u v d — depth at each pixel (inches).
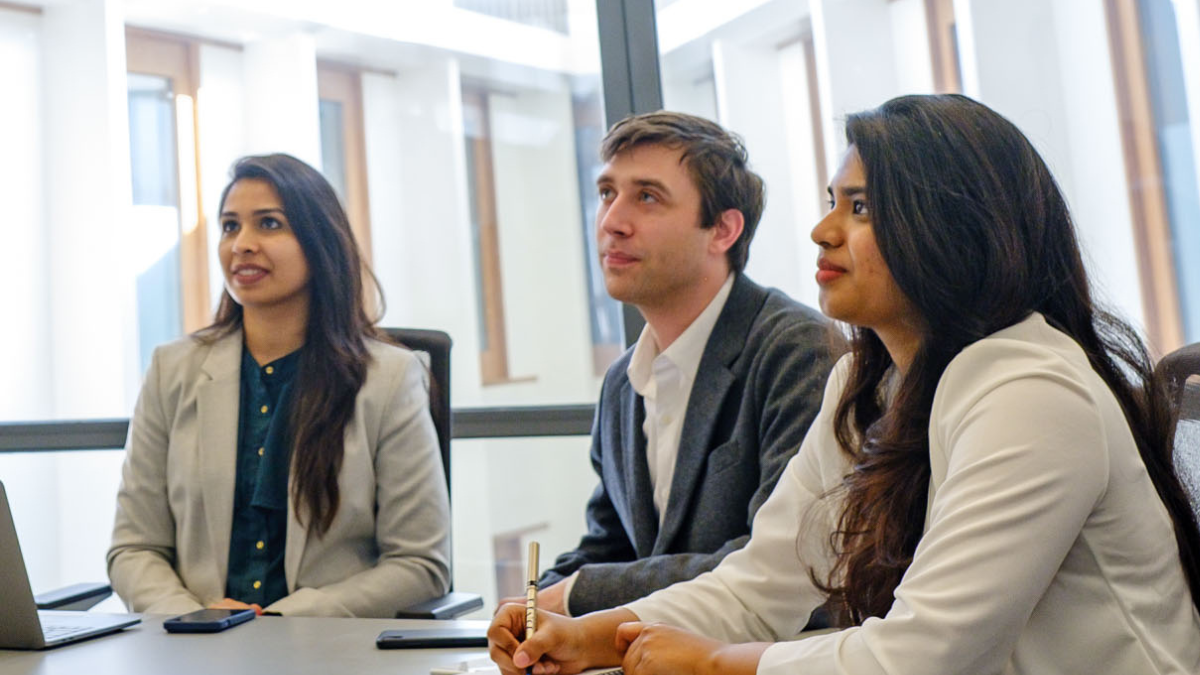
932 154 42.5
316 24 183.8
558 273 236.7
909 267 42.1
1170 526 41.6
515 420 118.3
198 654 49.5
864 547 46.3
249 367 85.3
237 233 84.4
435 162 217.9
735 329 72.1
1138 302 120.8
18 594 51.3
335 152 200.2
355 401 81.7
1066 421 37.9
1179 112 117.6
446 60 211.3
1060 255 43.8
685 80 134.6
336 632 53.2
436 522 82.4
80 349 153.0
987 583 37.0
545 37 211.5
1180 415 48.9
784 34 141.9
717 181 72.5
